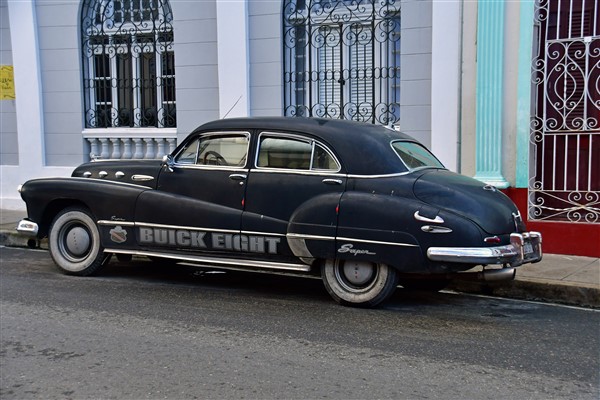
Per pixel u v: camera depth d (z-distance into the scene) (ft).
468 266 18.66
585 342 17.17
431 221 18.62
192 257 22.22
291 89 33.99
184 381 14.01
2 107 40.24
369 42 32.35
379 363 15.23
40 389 13.58
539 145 28.22
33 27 38.60
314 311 19.88
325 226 19.90
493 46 27.91
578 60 27.25
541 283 22.21
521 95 27.71
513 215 19.72
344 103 32.94
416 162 20.98
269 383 13.92
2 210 39.86
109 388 13.62
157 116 37.37
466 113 29.04
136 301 20.88
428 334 17.65
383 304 21.01
